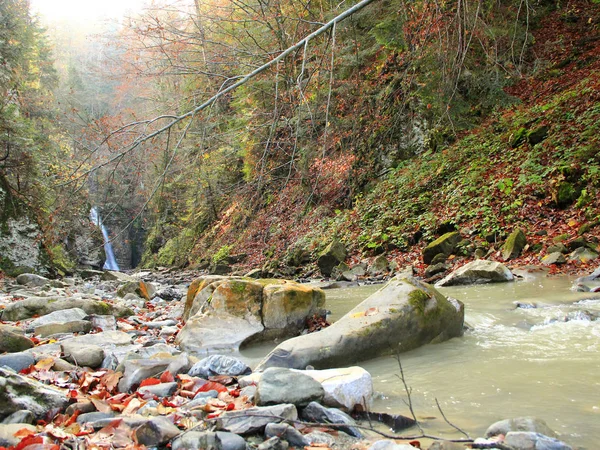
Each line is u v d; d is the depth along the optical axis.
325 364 4.00
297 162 9.05
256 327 5.27
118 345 4.75
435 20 7.30
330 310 6.93
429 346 4.59
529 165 12.13
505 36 9.47
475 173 13.13
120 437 2.41
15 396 2.73
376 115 13.73
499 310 5.88
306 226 16.03
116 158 7.05
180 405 3.03
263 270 14.42
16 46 18.44
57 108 20.80
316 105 7.69
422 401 3.17
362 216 14.99
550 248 9.38
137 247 40.50
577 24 16.55
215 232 23.52
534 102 14.56
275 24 9.69
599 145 10.99
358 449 2.35
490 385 3.39
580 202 10.28
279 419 2.58
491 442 2.27
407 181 15.02
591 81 13.38
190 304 6.48
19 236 17.14
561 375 3.48
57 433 2.39
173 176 13.15
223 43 9.71
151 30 10.11
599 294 6.20
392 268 11.73
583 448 2.34
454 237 11.16
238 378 3.62
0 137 15.09
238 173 19.84
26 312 6.50
